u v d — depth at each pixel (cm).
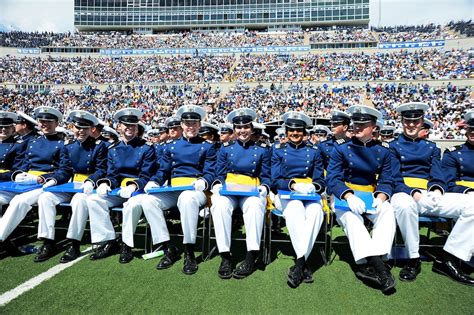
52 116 573
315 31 5466
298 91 3666
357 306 337
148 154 525
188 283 385
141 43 5344
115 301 340
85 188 458
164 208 478
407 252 411
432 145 502
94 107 3541
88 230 586
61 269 419
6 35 5278
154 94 3862
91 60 4831
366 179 466
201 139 539
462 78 3297
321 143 668
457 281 393
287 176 505
